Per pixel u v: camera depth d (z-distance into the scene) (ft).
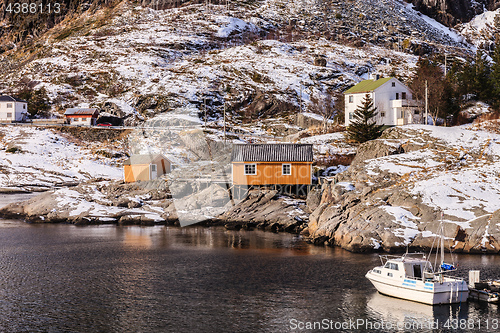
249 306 102.99
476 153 202.90
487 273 121.80
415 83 288.30
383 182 183.32
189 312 99.71
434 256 140.56
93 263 140.46
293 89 437.99
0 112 421.18
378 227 153.89
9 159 341.62
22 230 195.42
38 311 100.73
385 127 272.92
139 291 113.60
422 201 162.40
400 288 107.86
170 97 419.74
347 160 235.81
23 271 131.95
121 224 209.15
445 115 275.59
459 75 308.81
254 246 161.58
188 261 141.69
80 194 237.45
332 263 136.46
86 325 93.20
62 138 385.29
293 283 118.52
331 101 419.95
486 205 158.61
